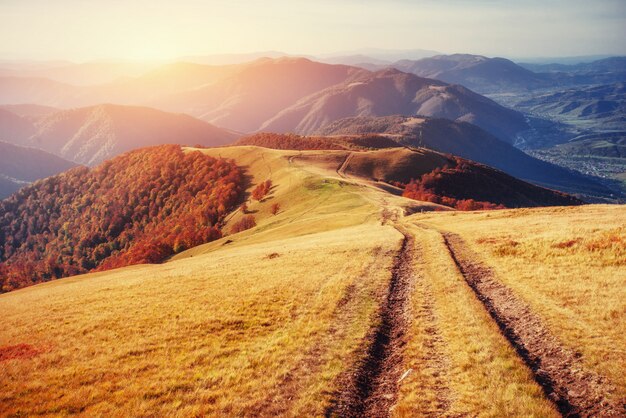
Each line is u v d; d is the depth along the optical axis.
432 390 15.27
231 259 47.72
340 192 101.50
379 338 20.72
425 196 124.75
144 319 26.39
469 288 25.59
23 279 178.12
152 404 16.05
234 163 181.25
